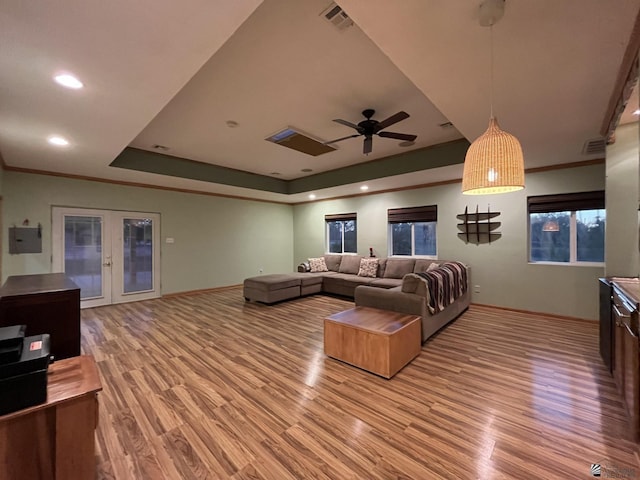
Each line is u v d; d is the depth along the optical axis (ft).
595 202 13.43
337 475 5.01
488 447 5.64
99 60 6.04
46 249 15.44
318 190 21.45
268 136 13.38
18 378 3.70
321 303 18.11
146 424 6.40
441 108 8.49
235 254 23.93
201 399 7.39
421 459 5.36
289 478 4.95
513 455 5.42
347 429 6.22
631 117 8.41
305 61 7.86
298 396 7.51
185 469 5.15
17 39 5.30
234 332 12.60
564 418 6.50
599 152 12.36
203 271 21.91
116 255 17.93
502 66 6.47
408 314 11.05
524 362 9.41
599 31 5.31
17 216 14.61
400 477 4.95
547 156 12.97
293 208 28.09
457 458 5.37
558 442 5.75
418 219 19.39
